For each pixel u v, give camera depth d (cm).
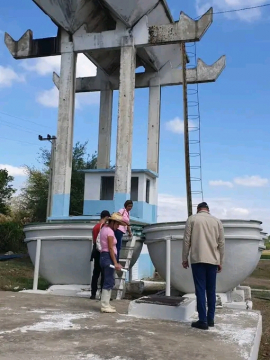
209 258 670
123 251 1164
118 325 662
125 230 1078
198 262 671
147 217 1909
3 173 3838
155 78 2072
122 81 1608
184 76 1775
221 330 656
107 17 1766
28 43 1753
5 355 472
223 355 508
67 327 636
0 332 593
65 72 1688
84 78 2128
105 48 1655
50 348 507
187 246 689
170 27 1592
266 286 1989
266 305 1342
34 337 563
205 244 673
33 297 1021
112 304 949
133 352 500
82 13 1652
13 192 3928
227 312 848
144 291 1404
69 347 514
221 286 1079
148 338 575
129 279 1432
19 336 568
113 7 1561
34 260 1245
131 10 1574
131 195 1883
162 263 1117
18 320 689
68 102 1662
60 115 1661
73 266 1184
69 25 1673
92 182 1923
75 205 3756
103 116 2067
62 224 1180
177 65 2136
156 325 674
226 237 1028
